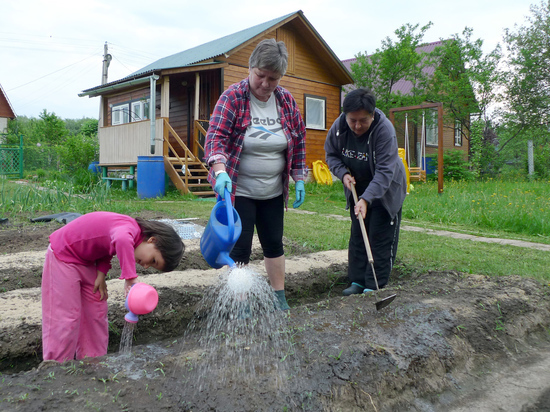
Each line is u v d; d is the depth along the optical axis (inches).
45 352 99.8
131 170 544.7
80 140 832.3
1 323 111.9
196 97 518.9
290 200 459.8
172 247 101.7
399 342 104.3
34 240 213.9
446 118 866.1
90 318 105.9
